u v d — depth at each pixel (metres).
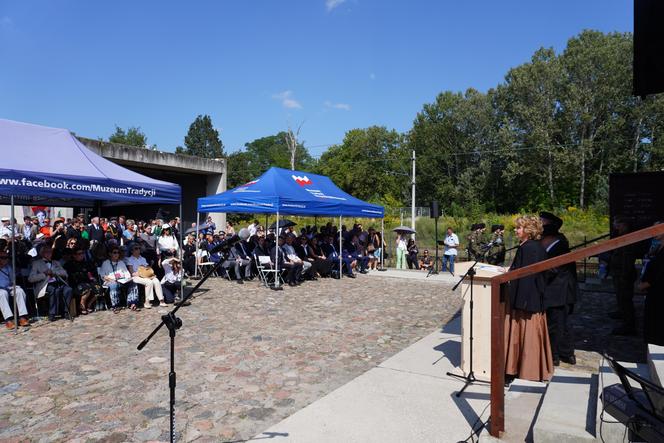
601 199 37.38
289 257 12.75
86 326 7.52
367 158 66.44
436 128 59.03
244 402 4.35
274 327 7.49
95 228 11.93
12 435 3.67
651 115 44.12
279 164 71.25
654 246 7.07
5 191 7.26
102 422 3.92
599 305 9.97
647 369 4.03
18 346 6.33
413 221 31.59
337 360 5.72
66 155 8.88
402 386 4.70
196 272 13.91
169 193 9.77
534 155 46.84
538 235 4.82
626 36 46.06
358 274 15.54
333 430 3.69
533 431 3.21
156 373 5.18
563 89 46.88
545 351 4.62
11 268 7.63
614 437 2.97
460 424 3.79
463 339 5.11
